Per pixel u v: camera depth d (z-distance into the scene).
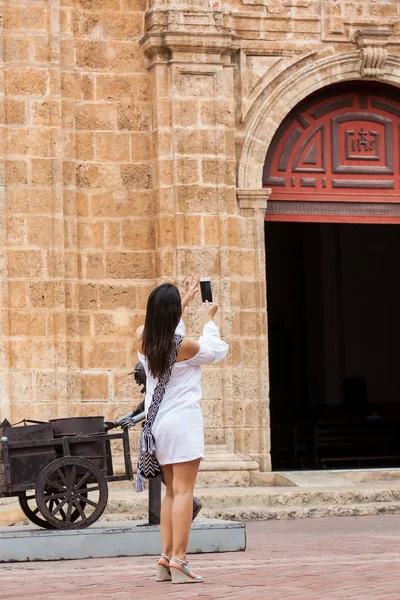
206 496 21.08
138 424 23.06
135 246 23.56
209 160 23.52
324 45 24.59
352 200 25.20
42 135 23.02
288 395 39.56
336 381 38.84
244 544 15.24
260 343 23.78
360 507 20.78
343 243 39.00
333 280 39.00
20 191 22.84
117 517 19.66
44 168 22.97
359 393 37.81
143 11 23.91
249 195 23.88
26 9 23.12
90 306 23.30
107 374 23.25
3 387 22.41
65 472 15.33
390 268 38.69
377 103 25.45
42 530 15.12
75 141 23.42
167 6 23.45
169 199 23.39
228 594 10.94
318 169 25.09
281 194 24.81
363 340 38.75
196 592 11.14
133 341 23.42
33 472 15.41
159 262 23.39
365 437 31.27
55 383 22.66
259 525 19.56
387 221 25.42
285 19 24.41
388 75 24.95
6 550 14.64
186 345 11.95
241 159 23.98
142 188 23.69
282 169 24.89
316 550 15.43
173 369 11.97
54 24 23.20
